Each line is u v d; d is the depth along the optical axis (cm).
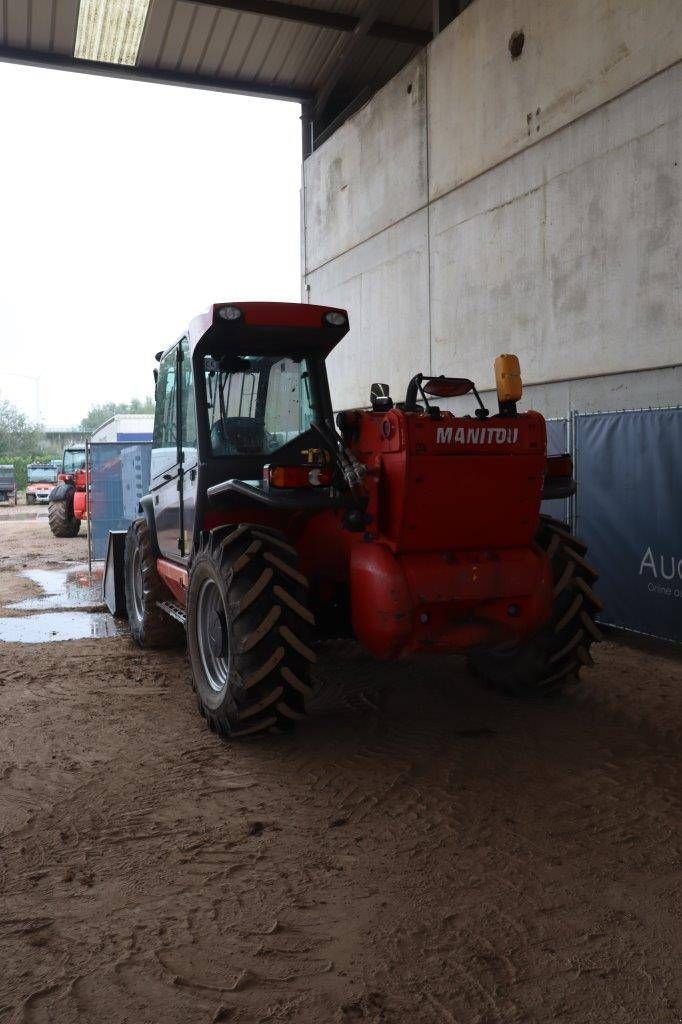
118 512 1138
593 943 250
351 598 423
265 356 499
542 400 835
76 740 438
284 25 1173
